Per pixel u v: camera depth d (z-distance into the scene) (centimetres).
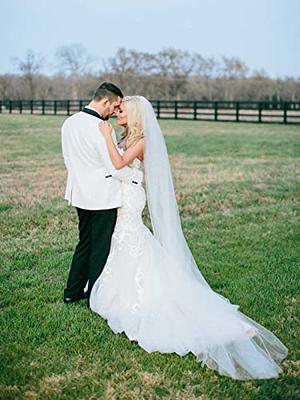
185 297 420
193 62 4888
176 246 438
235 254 621
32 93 4944
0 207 826
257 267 576
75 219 762
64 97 5006
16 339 402
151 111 438
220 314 407
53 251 620
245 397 334
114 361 374
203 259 601
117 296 433
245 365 367
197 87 4916
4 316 441
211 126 2416
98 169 432
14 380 347
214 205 873
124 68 5000
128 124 436
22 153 1514
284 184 1065
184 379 353
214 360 371
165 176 442
